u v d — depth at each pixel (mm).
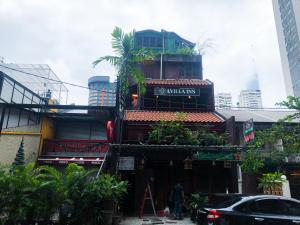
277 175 12625
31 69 22688
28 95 16797
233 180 13945
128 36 13242
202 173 15039
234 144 13750
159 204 14617
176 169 15234
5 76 14500
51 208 8438
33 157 15125
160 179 15070
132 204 13992
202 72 20766
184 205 13117
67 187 8852
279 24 82188
